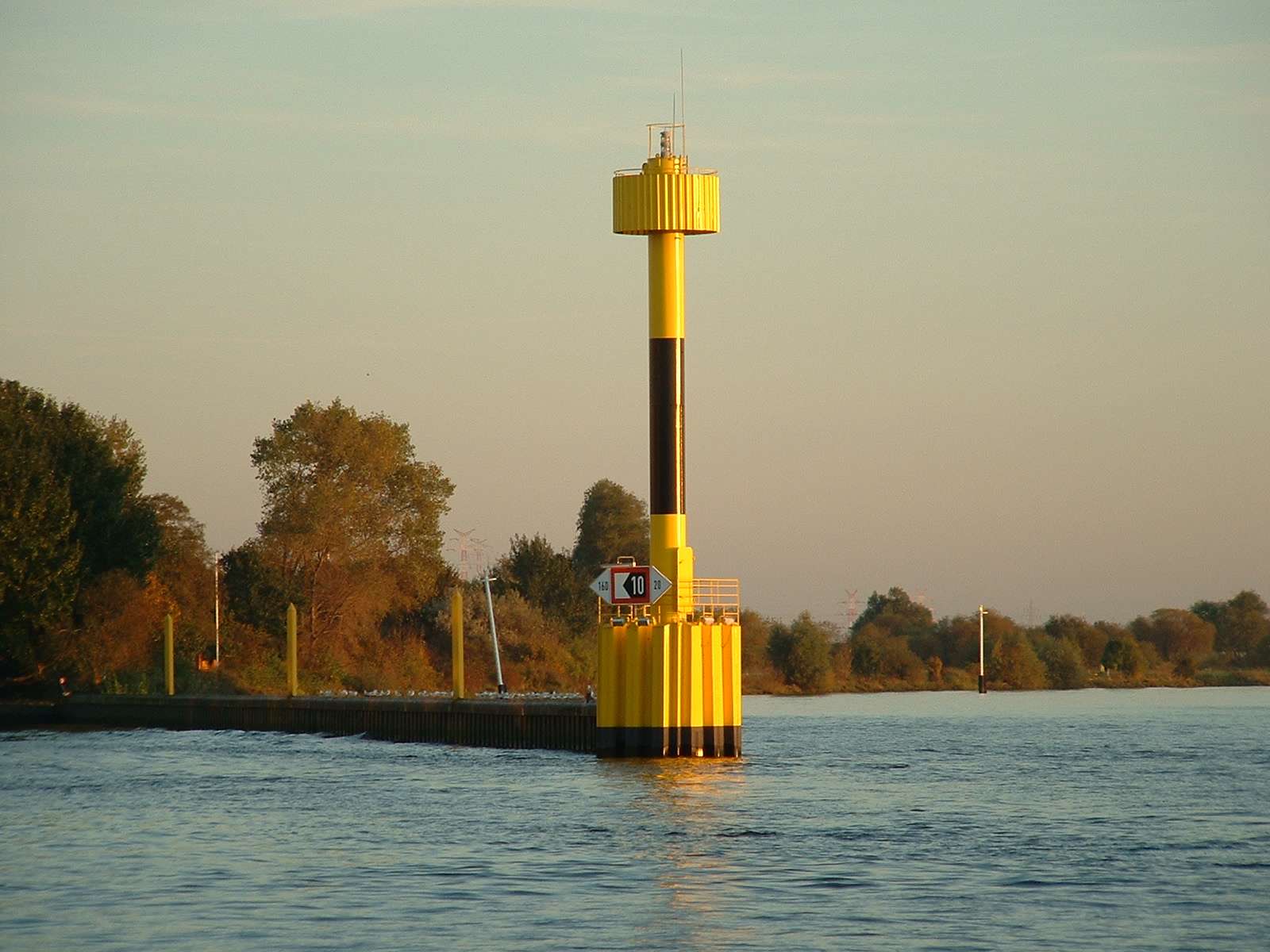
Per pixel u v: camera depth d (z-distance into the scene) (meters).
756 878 172.38
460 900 160.12
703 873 175.50
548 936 144.62
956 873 176.38
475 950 139.62
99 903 160.38
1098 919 152.38
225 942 143.00
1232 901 161.25
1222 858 188.12
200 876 175.25
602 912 154.75
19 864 184.38
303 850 193.25
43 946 141.75
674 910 155.50
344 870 177.75
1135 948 141.50
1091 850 193.00
